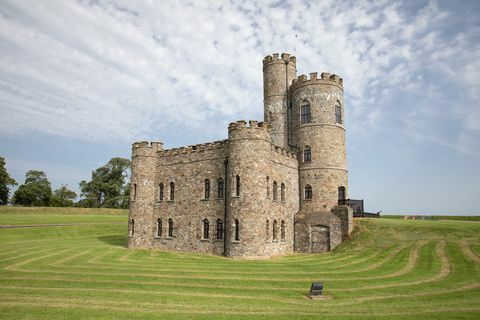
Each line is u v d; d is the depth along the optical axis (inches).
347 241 1469.0
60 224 2385.6
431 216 2112.5
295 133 1736.0
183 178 1605.6
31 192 3964.1
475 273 922.7
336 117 1706.4
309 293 763.4
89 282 831.7
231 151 1405.0
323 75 1699.1
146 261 1195.9
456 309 637.9
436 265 1027.9
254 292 767.1
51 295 706.2
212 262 1204.5
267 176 1400.1
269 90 1936.5
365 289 800.3
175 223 1592.0
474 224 1449.3
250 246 1314.0
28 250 1405.0
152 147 1723.7
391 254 1218.0
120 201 4308.6
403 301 698.2
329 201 1592.0
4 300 663.1
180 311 608.4
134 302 662.5
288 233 1553.9
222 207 1444.4
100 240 1940.2
